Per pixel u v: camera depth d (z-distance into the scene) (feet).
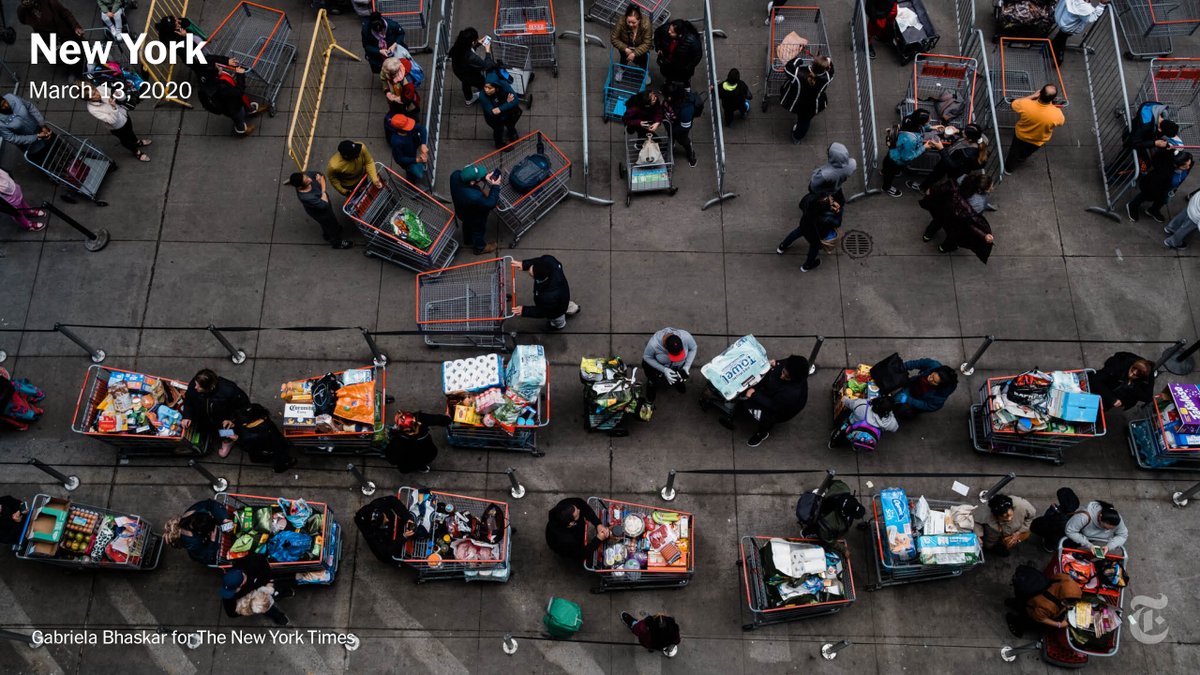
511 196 43.29
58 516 34.86
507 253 43.27
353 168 40.11
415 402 39.91
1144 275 42.80
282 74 48.47
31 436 39.09
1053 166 45.70
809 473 38.52
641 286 42.52
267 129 46.78
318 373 40.65
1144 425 38.40
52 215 43.96
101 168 44.91
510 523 37.47
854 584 36.58
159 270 42.88
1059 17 46.98
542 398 39.93
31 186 44.78
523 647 35.53
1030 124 42.68
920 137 41.96
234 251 43.39
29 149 42.16
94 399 37.86
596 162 45.80
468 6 50.72
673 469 37.91
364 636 35.68
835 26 50.21
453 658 35.37
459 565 35.50
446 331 40.01
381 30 44.34
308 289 42.45
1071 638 33.65
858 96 46.88
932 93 46.93
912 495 38.22
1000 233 43.93
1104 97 47.62
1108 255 43.34
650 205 44.62
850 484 38.34
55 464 38.52
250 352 41.01
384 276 42.78
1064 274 42.86
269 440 36.65
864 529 37.40
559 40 49.75
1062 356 40.98
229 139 46.47
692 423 39.47
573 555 34.27
